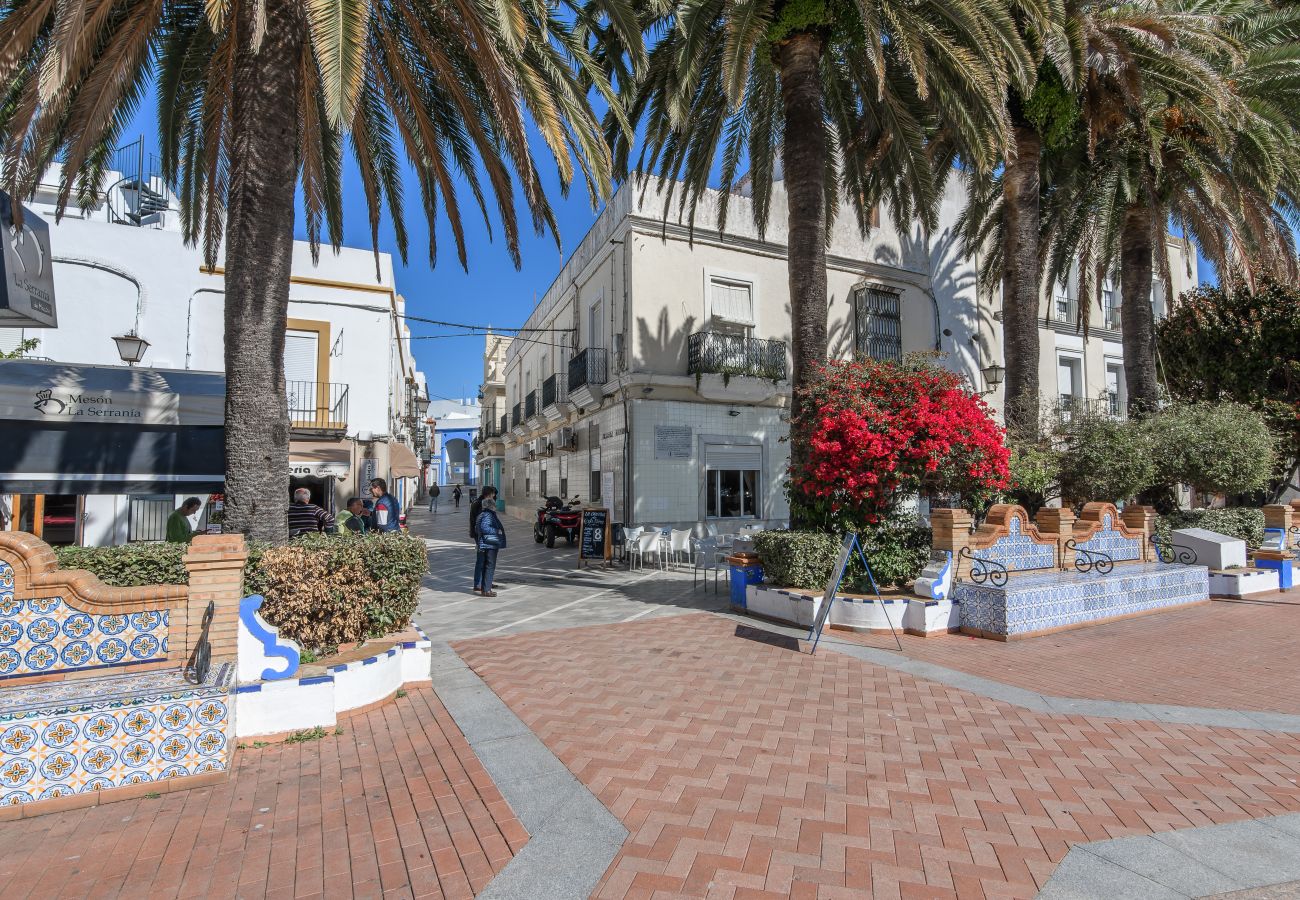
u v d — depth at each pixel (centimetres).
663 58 1023
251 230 620
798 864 295
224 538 467
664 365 1546
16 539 416
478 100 835
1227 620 845
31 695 382
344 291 1556
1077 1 1074
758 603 860
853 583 830
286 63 639
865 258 1830
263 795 369
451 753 421
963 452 810
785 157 972
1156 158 1162
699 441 1577
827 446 813
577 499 1838
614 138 1108
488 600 986
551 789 369
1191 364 1556
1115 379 2291
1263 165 1196
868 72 1046
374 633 577
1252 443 1220
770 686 559
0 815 346
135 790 369
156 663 443
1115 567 1002
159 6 658
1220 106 998
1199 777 388
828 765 402
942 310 1934
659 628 787
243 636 460
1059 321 2133
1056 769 398
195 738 383
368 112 894
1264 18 1314
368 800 362
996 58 850
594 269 1820
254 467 611
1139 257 1382
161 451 851
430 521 2866
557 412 2059
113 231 1342
